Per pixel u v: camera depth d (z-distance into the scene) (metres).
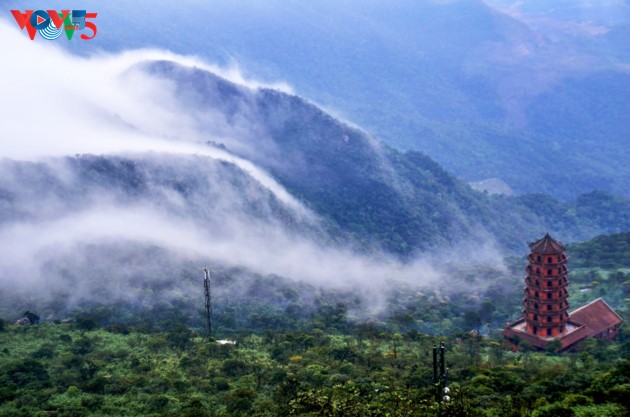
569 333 128.88
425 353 119.94
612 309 147.25
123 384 100.56
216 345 122.81
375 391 91.25
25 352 118.19
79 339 124.94
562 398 83.75
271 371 107.19
